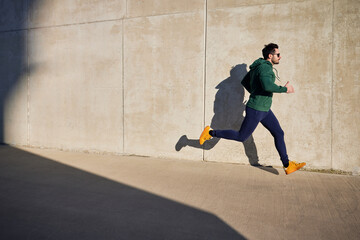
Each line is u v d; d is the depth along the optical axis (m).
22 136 5.42
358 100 3.40
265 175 3.41
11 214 2.29
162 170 3.66
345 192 2.81
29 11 5.19
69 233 1.96
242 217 2.23
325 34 3.49
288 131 3.69
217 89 3.99
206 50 4.02
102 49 4.66
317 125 3.57
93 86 4.76
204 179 3.26
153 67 4.33
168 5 4.19
